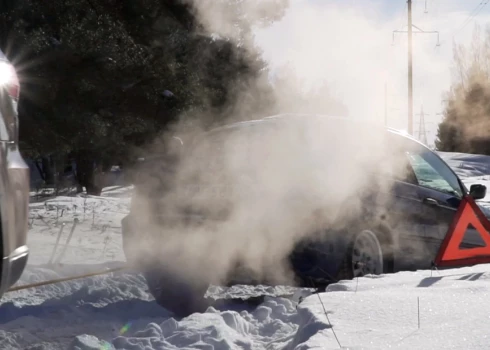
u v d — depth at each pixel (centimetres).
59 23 1627
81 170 2795
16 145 456
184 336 541
